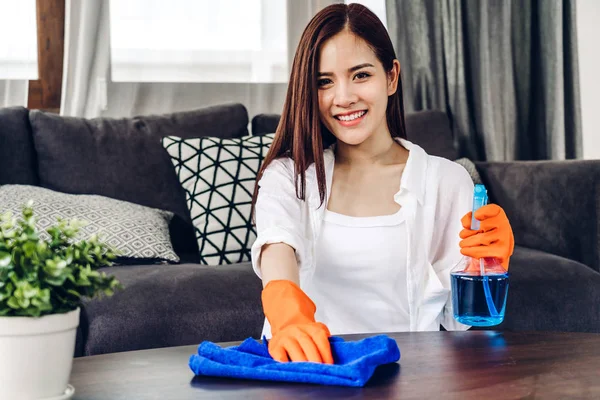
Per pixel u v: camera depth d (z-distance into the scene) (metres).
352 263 1.63
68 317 0.89
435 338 1.25
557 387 0.97
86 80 3.11
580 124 3.58
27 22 3.07
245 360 1.05
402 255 1.62
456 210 1.66
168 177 2.77
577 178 2.69
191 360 1.05
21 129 2.71
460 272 1.25
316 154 1.60
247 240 2.58
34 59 3.10
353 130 1.57
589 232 2.66
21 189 2.48
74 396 0.97
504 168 2.95
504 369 1.05
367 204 1.66
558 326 2.35
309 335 1.09
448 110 3.47
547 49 3.51
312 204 1.63
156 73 3.21
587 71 3.86
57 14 3.18
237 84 3.30
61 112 3.12
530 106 3.58
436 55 3.45
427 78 3.45
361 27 1.55
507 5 3.47
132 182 2.72
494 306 1.23
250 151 2.73
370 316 1.66
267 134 2.90
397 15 3.43
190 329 2.02
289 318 1.17
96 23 3.13
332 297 1.67
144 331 1.98
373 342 1.07
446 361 1.10
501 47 3.48
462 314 1.24
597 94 3.88
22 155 2.69
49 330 0.87
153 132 2.82
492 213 1.27
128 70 3.18
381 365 1.08
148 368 1.10
